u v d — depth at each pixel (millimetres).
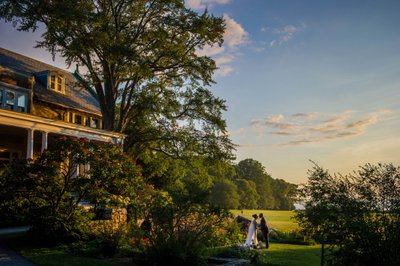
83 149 12812
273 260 15117
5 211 12789
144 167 31797
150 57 26906
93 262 10016
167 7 26500
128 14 27094
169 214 10680
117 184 13539
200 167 29906
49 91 26953
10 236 12922
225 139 28797
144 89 28781
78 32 23969
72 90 30766
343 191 9852
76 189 12797
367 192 9641
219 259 11938
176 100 28906
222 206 11461
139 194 14367
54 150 12750
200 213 11086
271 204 138000
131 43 25266
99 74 25469
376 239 9219
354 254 9516
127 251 11750
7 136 24188
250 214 76125
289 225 46406
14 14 22281
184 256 9945
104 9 26125
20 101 23500
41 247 11547
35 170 12227
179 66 28344
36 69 29188
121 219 16234
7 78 23172
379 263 9211
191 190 11219
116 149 13945
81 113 28484
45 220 12008
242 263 12094
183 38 27781
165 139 28422
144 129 29188
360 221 9445
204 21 25953
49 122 19844
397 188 9547
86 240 12781
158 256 10102
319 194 10023
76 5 22797
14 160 12781
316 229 10250
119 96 29578
